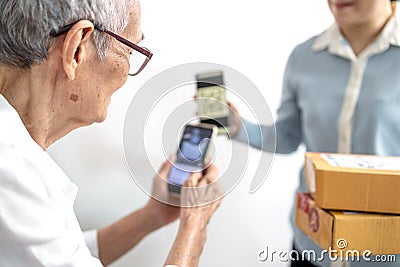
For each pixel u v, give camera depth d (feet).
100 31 2.44
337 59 4.29
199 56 5.02
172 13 4.92
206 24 4.97
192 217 3.26
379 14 3.98
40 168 2.39
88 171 5.28
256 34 5.00
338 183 2.93
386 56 4.06
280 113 4.83
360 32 4.12
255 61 5.05
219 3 4.92
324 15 4.97
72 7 2.32
